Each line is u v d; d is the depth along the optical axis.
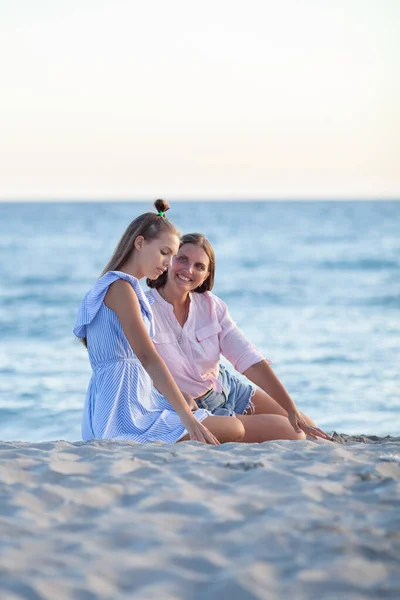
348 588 2.33
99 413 4.92
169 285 5.38
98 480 3.49
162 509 3.10
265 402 5.61
